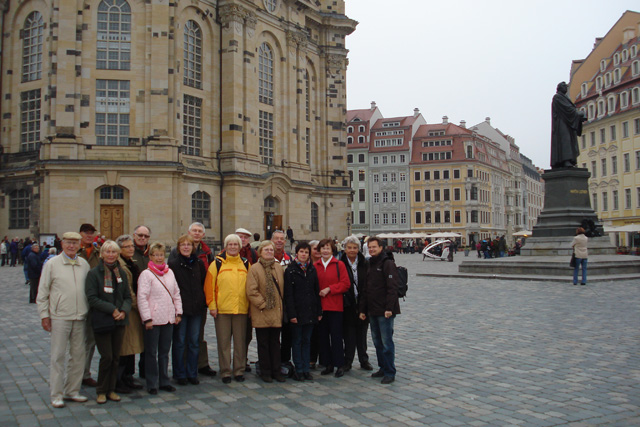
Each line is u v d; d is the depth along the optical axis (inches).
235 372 460.8
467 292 1025.5
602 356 510.0
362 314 461.4
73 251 400.8
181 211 1907.0
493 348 549.3
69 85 1780.3
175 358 453.7
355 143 4842.5
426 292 1039.0
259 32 2274.9
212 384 449.7
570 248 1301.7
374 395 407.5
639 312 751.7
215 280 461.1
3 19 1967.3
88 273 400.5
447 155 4640.8
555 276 1201.4
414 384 431.8
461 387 420.5
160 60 1836.9
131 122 1836.9
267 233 2281.0
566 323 677.9
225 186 2090.3
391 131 4785.9
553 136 1398.9
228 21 2112.5
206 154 2071.9
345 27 2758.4
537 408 367.9
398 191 4726.9
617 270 1232.8
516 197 5762.8
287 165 2413.9
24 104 1936.5
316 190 2635.3
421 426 338.3
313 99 2682.1
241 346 462.6
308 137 2645.2
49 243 1695.4
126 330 420.2
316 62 2706.7
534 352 529.3
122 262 419.8
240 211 2091.5
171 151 1833.2
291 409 377.4
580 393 400.2
